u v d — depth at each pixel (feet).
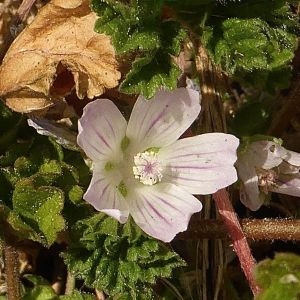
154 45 0.36
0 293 0.44
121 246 0.38
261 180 0.41
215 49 0.38
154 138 0.38
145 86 0.36
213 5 0.38
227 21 0.38
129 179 0.38
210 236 0.41
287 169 0.42
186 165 0.38
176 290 0.43
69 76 0.39
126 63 0.38
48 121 0.40
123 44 0.36
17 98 0.39
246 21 0.38
